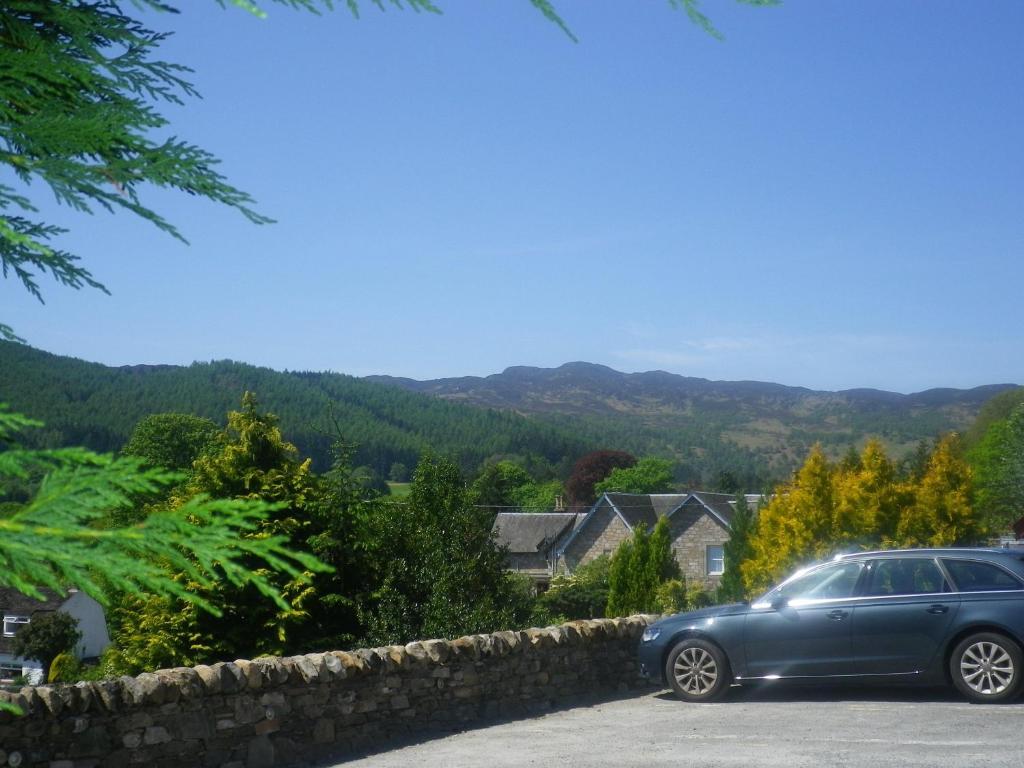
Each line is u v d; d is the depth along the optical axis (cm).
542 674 1245
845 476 2666
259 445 1786
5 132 260
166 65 308
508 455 16088
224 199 289
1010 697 1068
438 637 1648
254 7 218
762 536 2702
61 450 237
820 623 1162
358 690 1032
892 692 1192
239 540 240
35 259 311
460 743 1017
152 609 1611
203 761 902
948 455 2519
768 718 1057
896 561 1156
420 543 1773
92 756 834
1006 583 1098
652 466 10862
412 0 262
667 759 865
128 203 275
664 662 1245
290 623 1645
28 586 225
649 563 3747
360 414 17012
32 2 280
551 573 6322
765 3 251
